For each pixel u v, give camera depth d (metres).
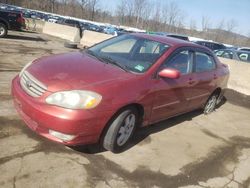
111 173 3.72
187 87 5.25
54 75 3.85
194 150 4.82
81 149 4.08
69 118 3.48
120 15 67.62
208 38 64.38
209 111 6.87
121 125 4.02
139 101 4.12
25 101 3.74
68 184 3.38
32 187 3.22
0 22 15.20
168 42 5.13
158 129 5.34
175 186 3.75
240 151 5.13
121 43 5.18
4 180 3.24
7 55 9.97
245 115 7.43
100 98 3.64
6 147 3.85
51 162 3.70
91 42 17.44
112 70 4.24
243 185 4.06
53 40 17.66
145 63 4.55
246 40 63.88
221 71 6.61
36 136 4.24
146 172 3.90
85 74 3.95
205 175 4.12
